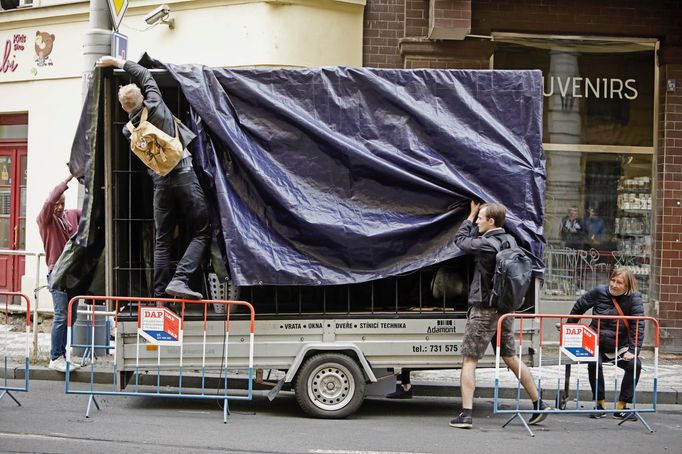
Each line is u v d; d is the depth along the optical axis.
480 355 8.19
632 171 13.39
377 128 8.52
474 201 8.41
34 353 11.04
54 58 14.52
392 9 13.02
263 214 8.36
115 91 8.61
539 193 8.52
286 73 8.52
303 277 8.20
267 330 8.42
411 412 9.09
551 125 13.32
